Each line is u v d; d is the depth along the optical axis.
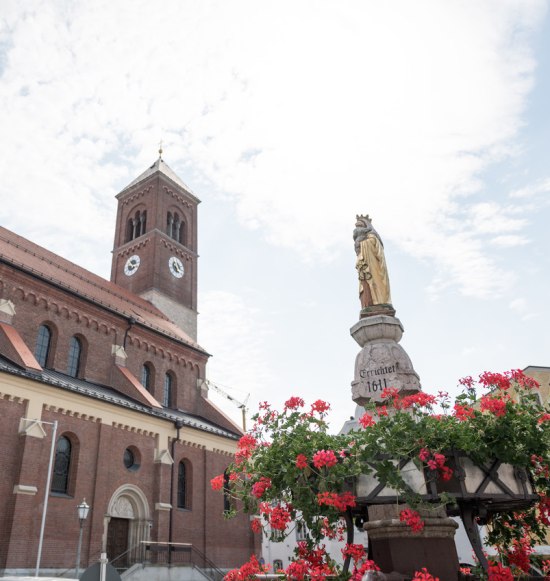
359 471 6.79
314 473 7.28
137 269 51.06
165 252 51.88
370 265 11.36
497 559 8.72
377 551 7.96
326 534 8.26
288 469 7.20
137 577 24.88
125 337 36.81
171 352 40.66
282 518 7.29
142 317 40.50
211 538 32.72
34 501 23.17
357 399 10.25
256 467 7.70
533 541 8.78
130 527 28.38
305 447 7.23
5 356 26.47
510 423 6.91
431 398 7.49
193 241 56.81
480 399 7.42
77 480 25.53
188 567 27.20
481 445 6.77
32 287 31.45
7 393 23.66
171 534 30.02
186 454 33.16
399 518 7.17
